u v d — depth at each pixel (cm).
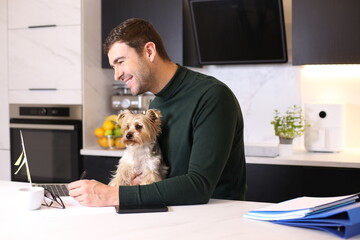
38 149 351
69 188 155
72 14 335
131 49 170
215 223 132
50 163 347
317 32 292
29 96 354
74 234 121
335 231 120
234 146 179
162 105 185
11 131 359
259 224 131
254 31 310
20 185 191
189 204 154
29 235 120
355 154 299
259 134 347
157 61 176
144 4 333
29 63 352
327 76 329
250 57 324
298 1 295
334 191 273
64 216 140
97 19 352
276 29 304
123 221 134
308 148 313
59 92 343
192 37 345
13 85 359
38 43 347
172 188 151
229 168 179
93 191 150
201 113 164
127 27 171
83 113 338
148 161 185
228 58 329
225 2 302
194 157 159
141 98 348
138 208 145
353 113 324
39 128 347
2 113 365
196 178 154
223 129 161
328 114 304
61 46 340
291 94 337
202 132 161
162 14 327
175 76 179
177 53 324
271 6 294
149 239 117
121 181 193
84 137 339
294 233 122
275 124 301
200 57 336
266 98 344
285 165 282
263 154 305
